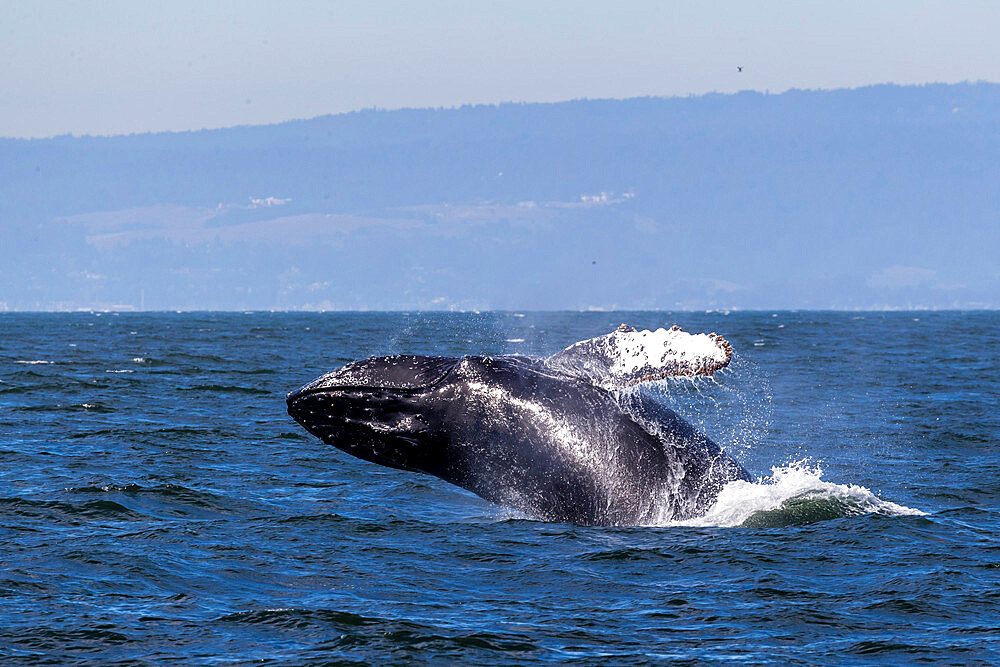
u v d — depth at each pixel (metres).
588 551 55.78
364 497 72.56
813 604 47.53
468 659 41.03
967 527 62.72
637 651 41.84
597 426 60.03
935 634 43.72
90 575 51.53
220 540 58.62
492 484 61.16
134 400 130.75
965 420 121.19
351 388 60.16
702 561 54.00
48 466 81.94
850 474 84.88
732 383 166.75
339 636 43.19
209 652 41.50
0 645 41.75
